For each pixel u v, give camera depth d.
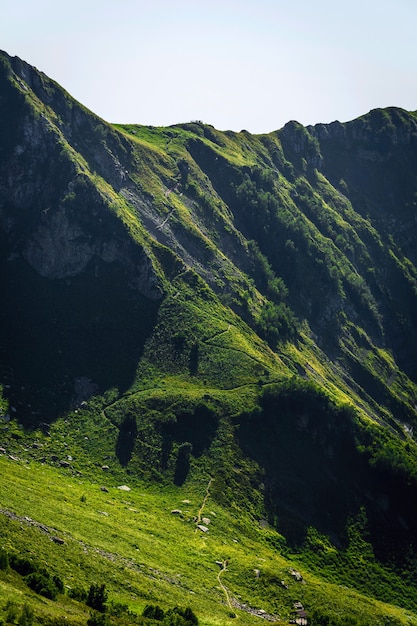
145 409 177.62
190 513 150.62
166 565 120.31
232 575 127.94
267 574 131.75
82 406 178.25
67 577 93.44
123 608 89.69
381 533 173.12
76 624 72.94
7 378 176.12
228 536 147.00
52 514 117.69
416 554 172.00
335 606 129.00
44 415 170.88
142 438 170.25
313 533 163.88
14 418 165.12
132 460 164.62
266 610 119.56
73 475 153.12
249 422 180.50
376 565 163.88
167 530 137.88
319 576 152.12
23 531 101.94
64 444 164.00
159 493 157.75
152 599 101.75
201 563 127.88
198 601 110.31
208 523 148.25
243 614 112.81
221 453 171.00
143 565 114.81
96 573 101.12
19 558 86.62
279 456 178.00
